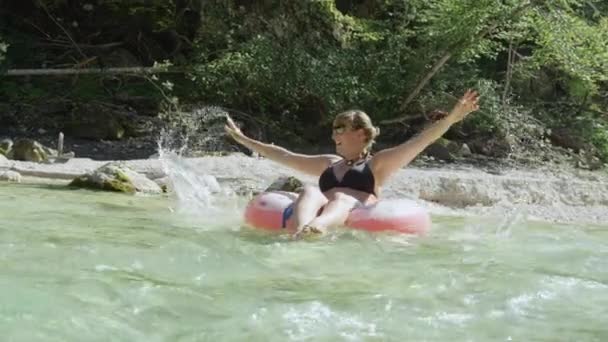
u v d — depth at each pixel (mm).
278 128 13391
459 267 4176
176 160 9164
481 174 10406
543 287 3729
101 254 4027
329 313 3123
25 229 4734
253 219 5297
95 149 11805
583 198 8719
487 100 13391
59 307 2988
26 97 13344
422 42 13984
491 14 13164
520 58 14852
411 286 3646
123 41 15141
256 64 13008
